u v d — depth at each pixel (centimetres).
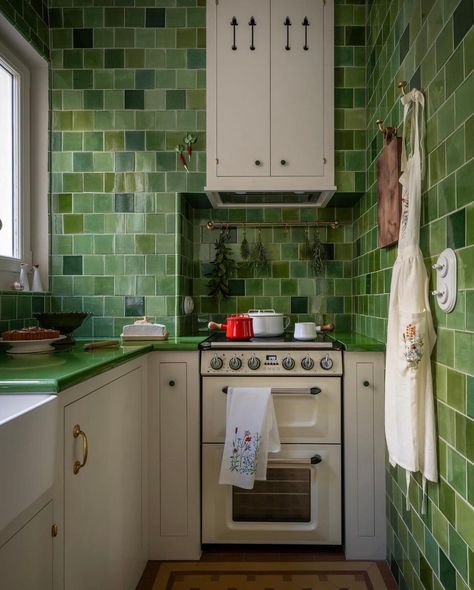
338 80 195
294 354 165
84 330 199
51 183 199
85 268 200
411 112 125
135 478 151
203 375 167
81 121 199
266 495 169
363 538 165
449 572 106
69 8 199
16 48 184
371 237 187
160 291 199
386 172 156
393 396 127
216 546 175
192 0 198
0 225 160
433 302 115
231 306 230
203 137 197
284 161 190
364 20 196
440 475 111
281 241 230
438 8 112
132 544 147
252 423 158
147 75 198
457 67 101
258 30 190
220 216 232
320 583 152
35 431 78
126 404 142
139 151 198
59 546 94
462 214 98
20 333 135
